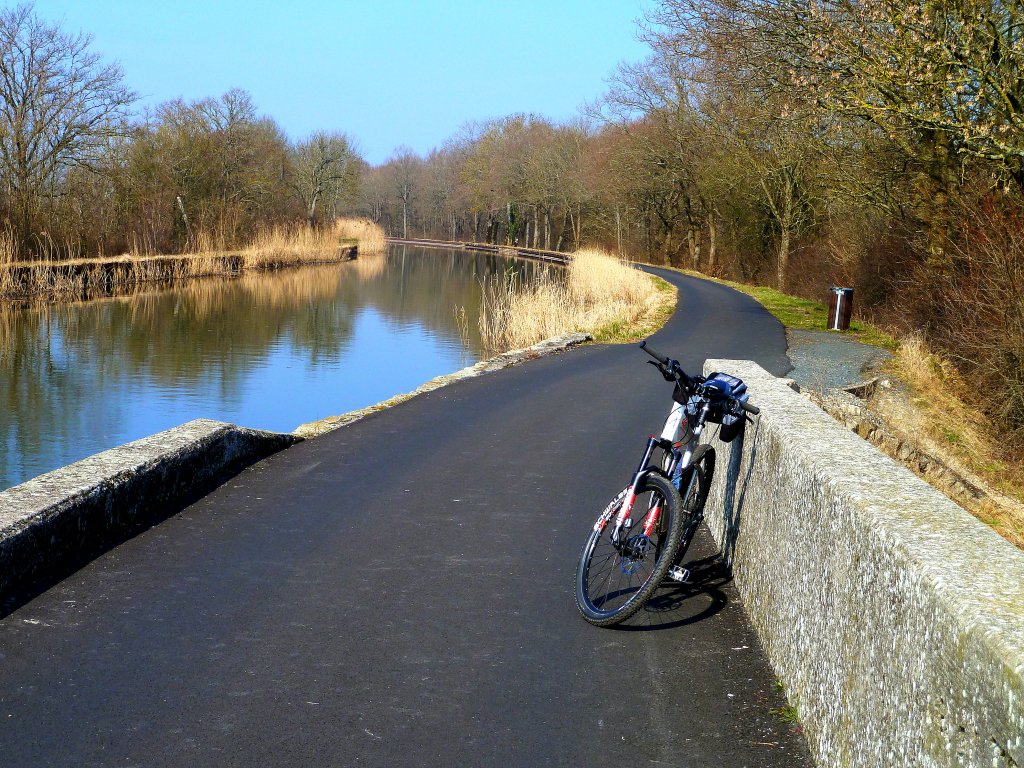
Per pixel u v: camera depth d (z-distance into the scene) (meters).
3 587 4.52
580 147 78.50
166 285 39.03
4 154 35.06
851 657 2.91
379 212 140.50
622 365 14.11
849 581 2.99
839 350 17.03
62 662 3.87
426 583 4.91
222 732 3.35
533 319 21.33
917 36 13.84
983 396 13.71
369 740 3.32
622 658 4.05
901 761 2.41
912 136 19.03
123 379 18.67
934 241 18.08
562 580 5.02
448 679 3.81
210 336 25.06
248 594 4.68
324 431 8.87
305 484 6.84
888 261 24.84
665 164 51.44
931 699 2.24
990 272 13.95
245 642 4.12
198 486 6.64
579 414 10.03
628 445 8.52
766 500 4.40
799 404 5.08
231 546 5.40
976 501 9.98
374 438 8.59
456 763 3.18
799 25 16.55
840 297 20.58
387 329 27.11
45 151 35.97
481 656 4.04
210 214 49.31
